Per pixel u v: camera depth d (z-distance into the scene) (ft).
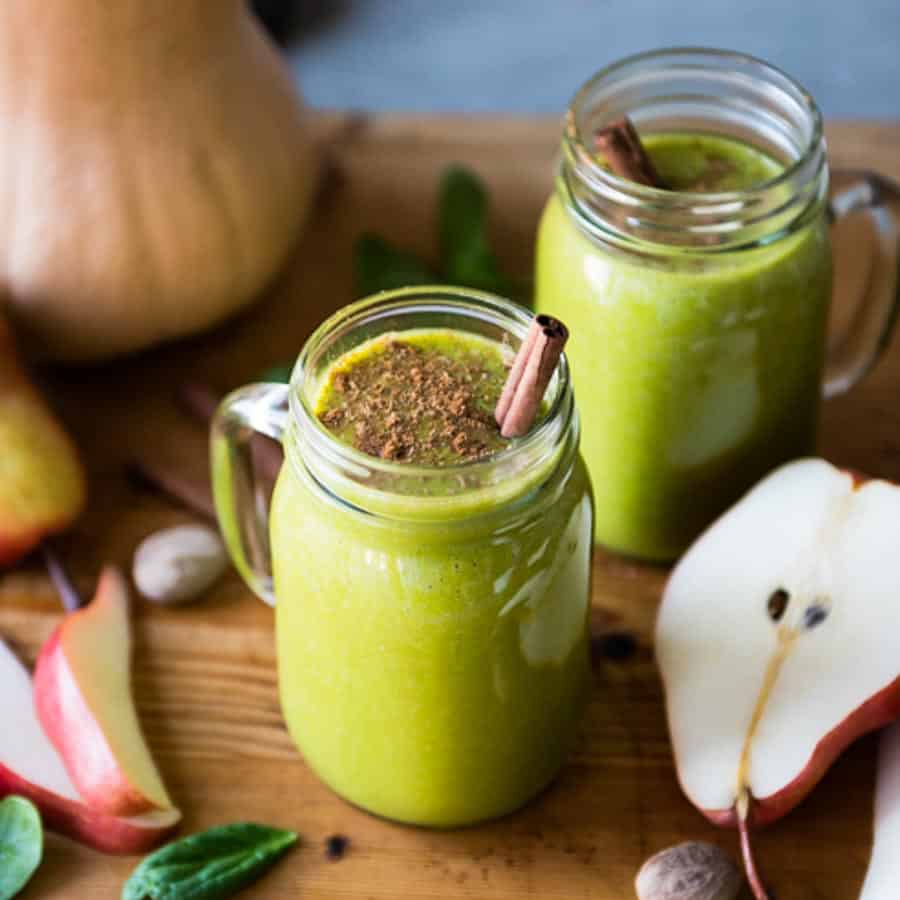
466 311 2.06
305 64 3.38
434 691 2.03
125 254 2.47
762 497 2.26
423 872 2.14
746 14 3.43
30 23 2.34
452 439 1.99
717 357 2.21
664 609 2.26
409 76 3.35
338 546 1.98
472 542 1.96
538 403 1.94
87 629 2.29
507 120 2.84
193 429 2.54
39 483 2.35
